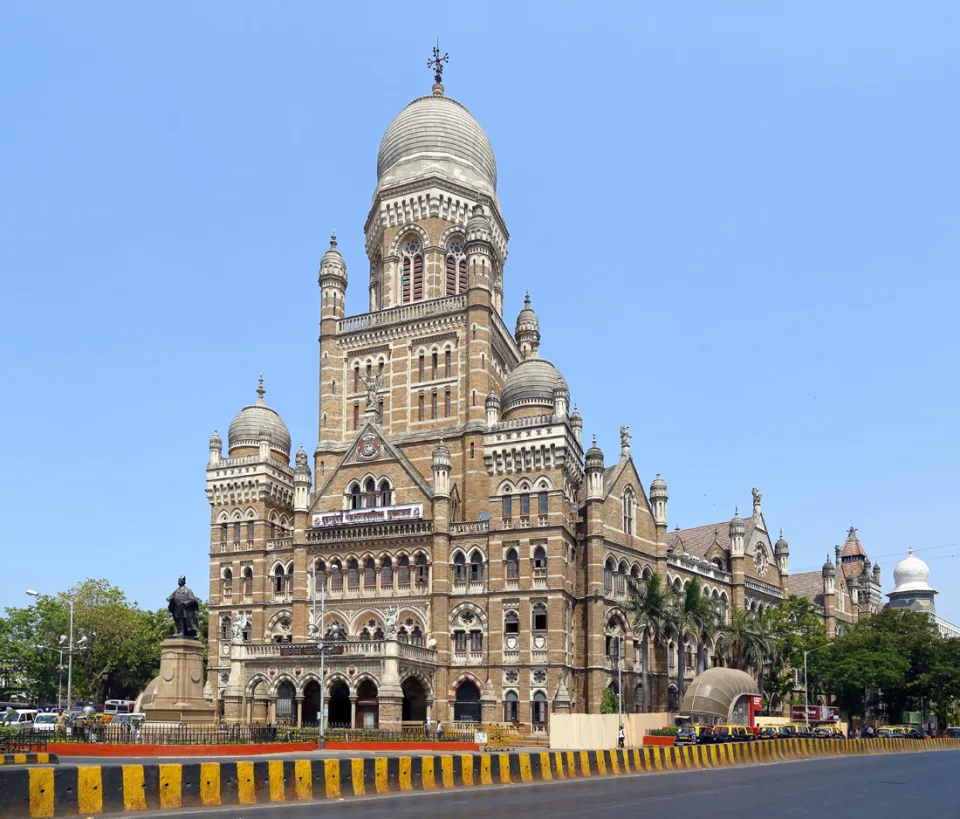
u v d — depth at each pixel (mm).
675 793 36062
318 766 32625
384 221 99812
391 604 83250
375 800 32188
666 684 88875
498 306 104125
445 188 98688
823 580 126375
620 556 86625
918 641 110500
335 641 75938
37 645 112250
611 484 86750
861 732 96438
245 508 93938
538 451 82312
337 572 86312
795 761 59406
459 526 83312
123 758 46875
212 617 92562
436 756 37062
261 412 99438
